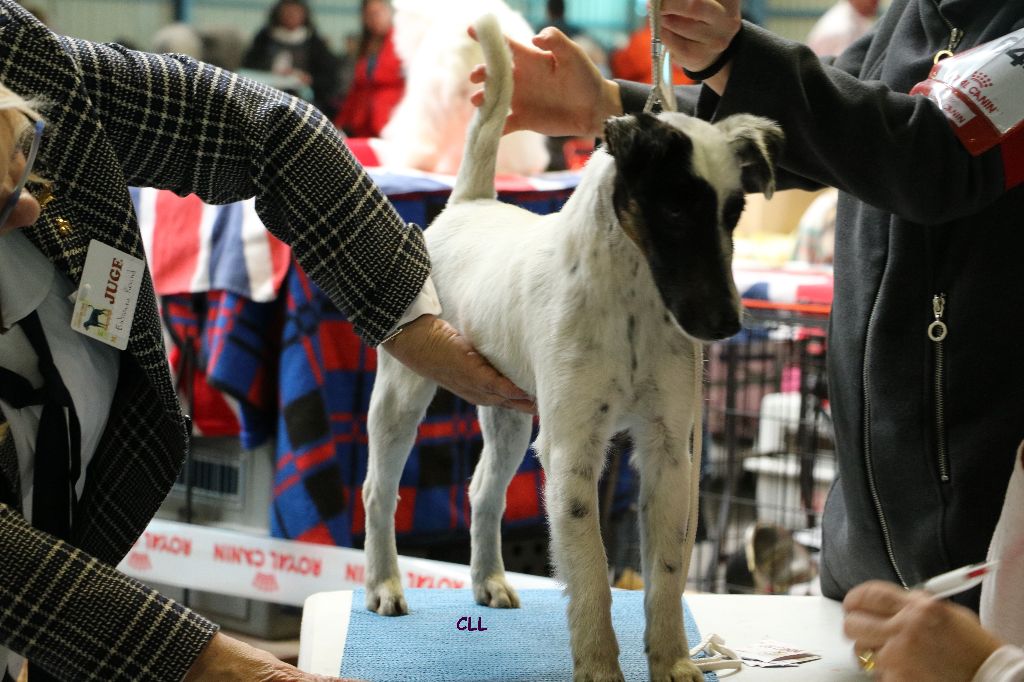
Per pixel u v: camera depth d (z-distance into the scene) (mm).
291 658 3385
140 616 1266
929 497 1873
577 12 8352
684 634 1657
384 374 2217
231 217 3229
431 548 3486
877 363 1895
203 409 3414
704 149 1537
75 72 1437
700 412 1728
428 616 2072
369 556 2148
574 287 1711
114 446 1579
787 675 1683
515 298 1869
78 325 1438
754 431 3918
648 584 1688
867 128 1655
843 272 2004
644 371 1702
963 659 1214
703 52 1693
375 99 4695
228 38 6367
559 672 1726
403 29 3840
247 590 3324
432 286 1864
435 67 3445
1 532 1258
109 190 1451
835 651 1803
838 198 2072
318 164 1691
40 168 1404
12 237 1413
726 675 1682
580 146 4715
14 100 1217
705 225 1533
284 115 1674
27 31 1409
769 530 3027
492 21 2170
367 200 1748
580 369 1693
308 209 1700
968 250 1819
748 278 3090
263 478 3434
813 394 3490
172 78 1601
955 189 1706
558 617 2057
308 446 3162
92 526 1589
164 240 3338
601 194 1681
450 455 3359
